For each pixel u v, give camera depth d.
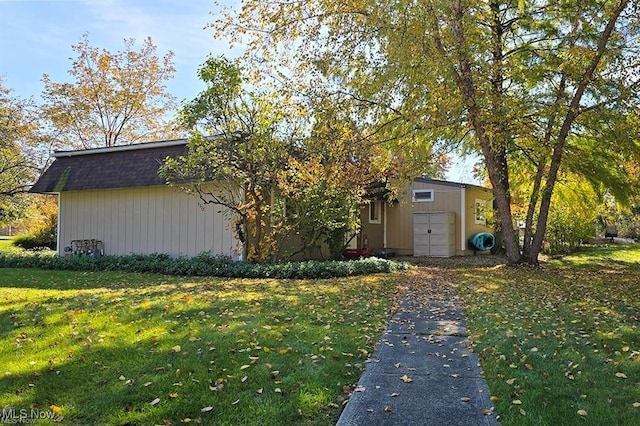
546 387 3.70
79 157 15.08
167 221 13.66
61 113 25.75
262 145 11.34
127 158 14.19
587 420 3.12
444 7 9.78
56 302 6.84
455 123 11.60
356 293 8.20
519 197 17.00
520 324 5.86
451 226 18.89
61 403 3.34
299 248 13.86
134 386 3.62
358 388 3.73
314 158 11.65
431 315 6.56
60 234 15.19
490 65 10.70
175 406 3.27
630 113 10.80
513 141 12.47
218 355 4.36
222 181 12.17
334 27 10.75
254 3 10.87
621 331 5.41
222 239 12.84
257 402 3.37
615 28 10.75
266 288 8.53
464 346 4.97
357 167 12.17
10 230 39.19
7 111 20.44
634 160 11.59
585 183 14.79
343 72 11.16
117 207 14.44
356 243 17.92
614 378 3.90
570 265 14.50
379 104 11.38
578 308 6.89
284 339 4.95
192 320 5.73
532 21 12.34
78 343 4.74
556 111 11.04
